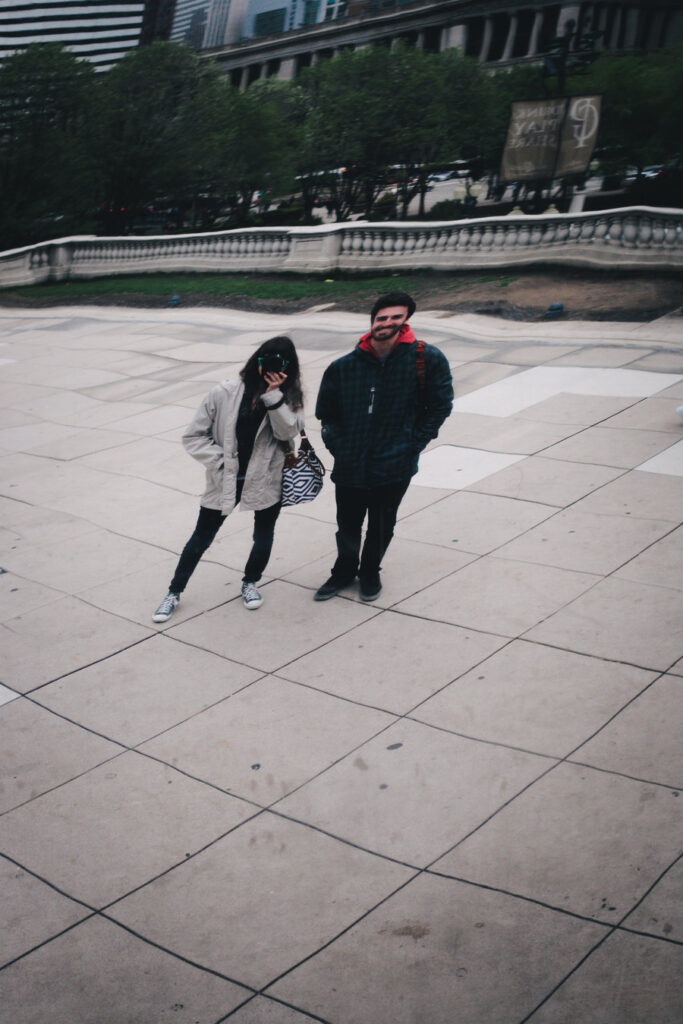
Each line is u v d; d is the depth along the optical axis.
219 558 6.12
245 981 2.86
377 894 3.15
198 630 5.14
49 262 24.47
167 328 15.49
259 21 105.50
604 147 42.62
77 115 32.84
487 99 45.19
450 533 6.12
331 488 7.31
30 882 3.37
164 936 3.07
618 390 8.88
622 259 14.54
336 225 18.78
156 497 7.43
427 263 17.38
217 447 4.94
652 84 40.34
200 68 35.78
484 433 8.12
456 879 3.17
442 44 91.81
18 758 4.11
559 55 26.47
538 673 4.35
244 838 3.49
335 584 5.38
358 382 4.71
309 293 16.94
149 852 3.46
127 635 5.15
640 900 2.98
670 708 3.96
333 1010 2.73
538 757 3.76
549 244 15.78
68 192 32.94
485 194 56.00
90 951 3.03
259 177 42.78
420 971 2.83
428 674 4.46
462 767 3.75
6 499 7.67
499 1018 2.64
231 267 20.94
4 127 31.25
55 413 10.48
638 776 3.57
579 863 3.18
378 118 38.72
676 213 13.80
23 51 32.47
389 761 3.84
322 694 4.39
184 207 46.66
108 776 3.93
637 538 5.68
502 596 5.16
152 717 4.34
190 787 3.81
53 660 4.94
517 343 11.39
